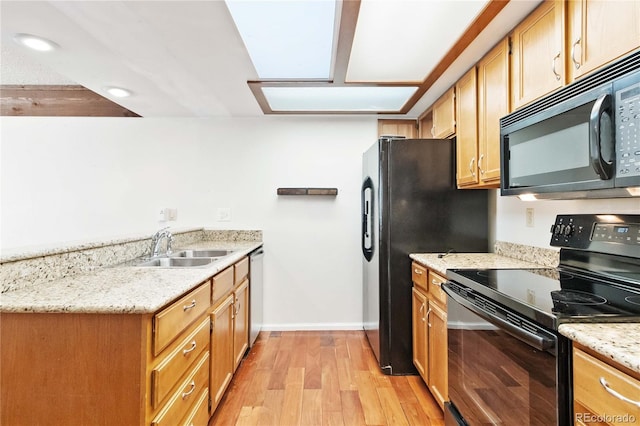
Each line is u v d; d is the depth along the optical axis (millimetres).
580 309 1010
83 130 3238
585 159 1142
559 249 1744
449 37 1816
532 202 1961
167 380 1214
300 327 3289
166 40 1798
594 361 830
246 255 2611
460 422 1515
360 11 1598
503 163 1628
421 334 2166
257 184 3297
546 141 1339
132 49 1893
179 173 3275
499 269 1688
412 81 2365
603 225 1448
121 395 1095
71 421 1098
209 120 3283
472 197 2418
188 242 2926
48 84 3191
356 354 2705
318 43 1847
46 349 1099
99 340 1098
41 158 3215
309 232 3299
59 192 3221
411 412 1937
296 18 1606
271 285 3295
